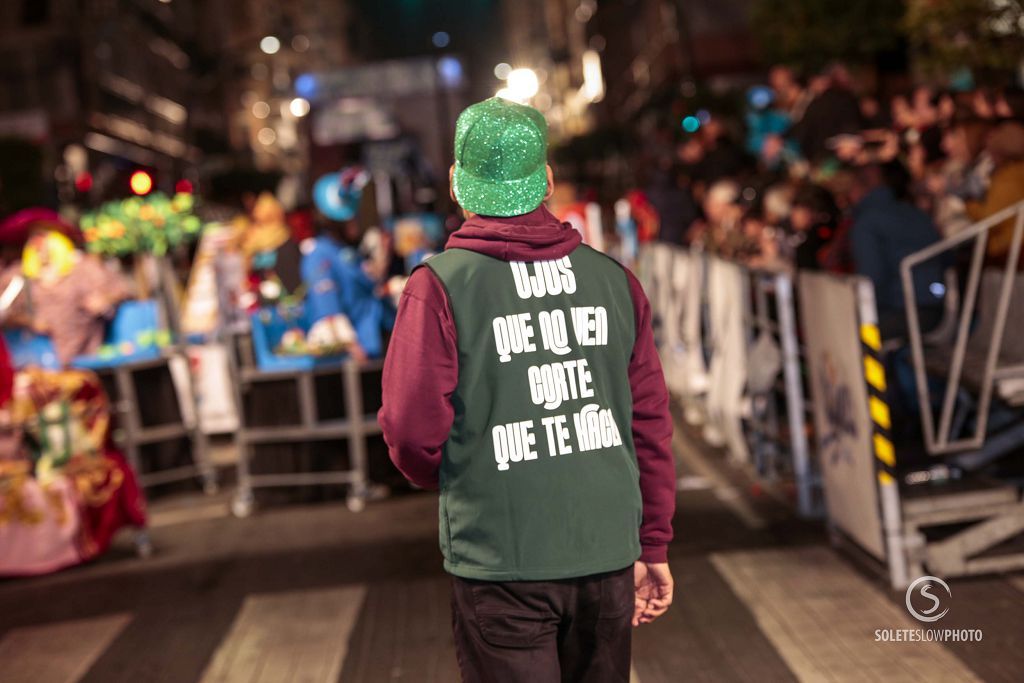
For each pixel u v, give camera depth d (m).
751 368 7.42
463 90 24.67
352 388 8.27
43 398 7.24
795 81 12.56
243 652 5.32
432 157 24.53
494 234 2.74
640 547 2.84
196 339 11.09
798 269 8.58
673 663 4.74
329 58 120.19
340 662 5.08
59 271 8.83
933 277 6.84
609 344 2.80
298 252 8.43
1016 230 5.59
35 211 8.66
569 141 51.41
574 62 88.25
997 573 5.44
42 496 7.20
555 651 2.75
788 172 11.52
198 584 6.59
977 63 10.92
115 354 8.90
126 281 10.41
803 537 6.36
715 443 8.92
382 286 9.10
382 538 7.26
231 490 9.27
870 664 4.55
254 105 89.50
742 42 31.16
